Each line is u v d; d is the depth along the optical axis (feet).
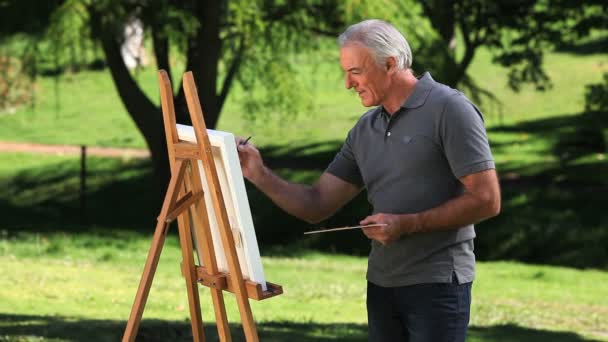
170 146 19.07
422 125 18.58
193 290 19.86
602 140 131.34
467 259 18.95
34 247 86.63
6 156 139.13
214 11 94.48
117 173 128.67
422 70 93.86
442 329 18.67
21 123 159.12
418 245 18.69
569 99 161.58
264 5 96.84
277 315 53.21
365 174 19.60
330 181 20.63
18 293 54.65
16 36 99.60
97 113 165.07
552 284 78.69
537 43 106.32
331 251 102.01
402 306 19.04
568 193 109.50
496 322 56.44
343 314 55.93
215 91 96.99
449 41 105.60
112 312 50.06
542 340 45.88
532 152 131.85
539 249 98.84
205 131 17.87
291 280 72.49
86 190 123.13
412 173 18.79
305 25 97.45
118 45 96.73
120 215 115.14
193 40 94.99
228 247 17.97
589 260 95.35
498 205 18.28
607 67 177.88
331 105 163.53
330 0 95.30
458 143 18.17
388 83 18.72
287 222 108.27
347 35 18.74
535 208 106.01
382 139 19.17
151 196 120.37
